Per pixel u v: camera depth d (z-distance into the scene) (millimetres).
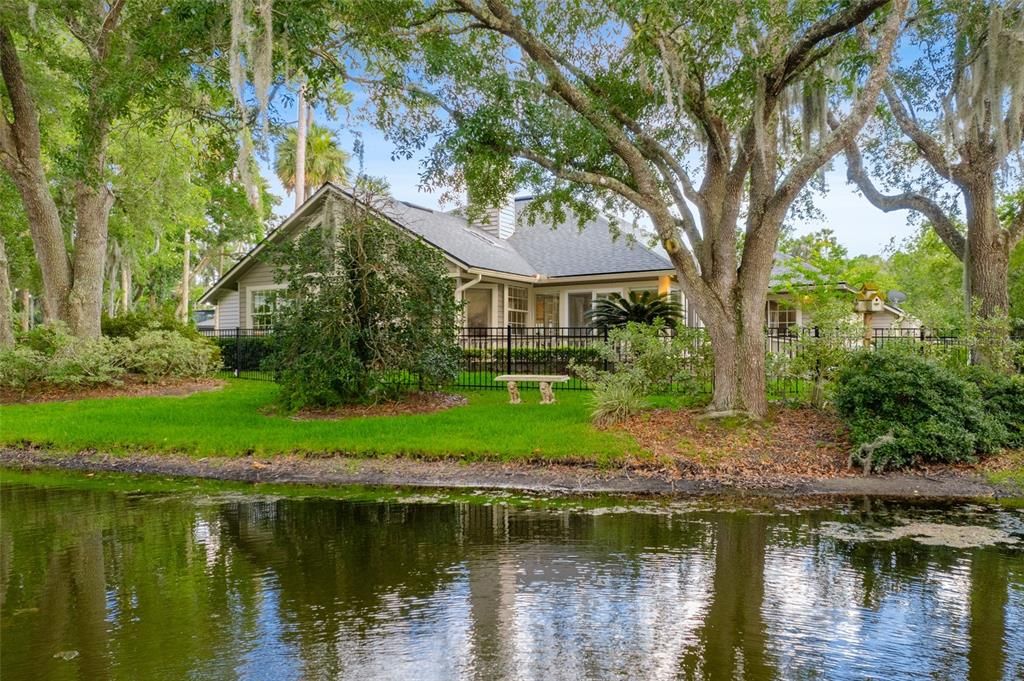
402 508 6875
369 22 9219
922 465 8102
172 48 8859
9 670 3410
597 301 16453
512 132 9336
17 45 16219
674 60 8367
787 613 4168
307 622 4012
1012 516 6555
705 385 10836
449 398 12789
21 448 9664
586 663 3490
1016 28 9523
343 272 11469
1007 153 9766
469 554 5363
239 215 21812
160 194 20891
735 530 6051
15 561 5195
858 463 8148
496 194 11602
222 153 13016
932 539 5766
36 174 15469
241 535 5902
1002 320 9453
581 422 9711
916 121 11523
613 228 13008
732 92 9531
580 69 10492
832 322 10227
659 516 6535
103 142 14914
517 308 19672
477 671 3395
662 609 4230
